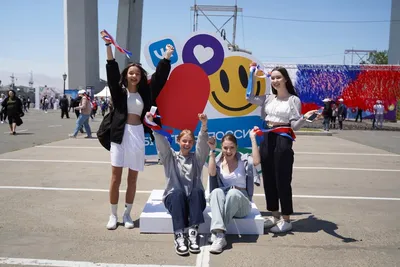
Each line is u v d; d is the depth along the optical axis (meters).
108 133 4.28
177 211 3.77
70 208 5.02
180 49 4.96
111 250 3.68
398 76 21.25
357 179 7.28
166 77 4.41
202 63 5.02
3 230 4.16
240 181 4.23
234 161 4.33
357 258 3.58
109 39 4.11
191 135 4.18
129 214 4.41
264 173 4.32
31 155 9.62
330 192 6.21
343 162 9.34
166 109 5.02
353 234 4.21
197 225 3.84
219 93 5.07
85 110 13.94
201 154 4.20
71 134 14.26
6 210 4.88
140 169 4.25
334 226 4.48
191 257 3.56
